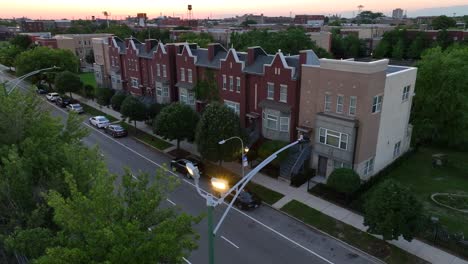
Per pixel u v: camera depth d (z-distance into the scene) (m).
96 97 59.31
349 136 28.20
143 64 52.34
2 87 23.64
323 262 20.38
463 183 30.17
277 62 32.72
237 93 37.97
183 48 44.38
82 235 11.74
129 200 13.20
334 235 22.84
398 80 30.80
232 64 37.41
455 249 20.97
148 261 10.77
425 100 37.62
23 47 104.25
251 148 35.34
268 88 34.38
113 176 13.53
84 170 15.78
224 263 20.25
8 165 15.05
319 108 30.36
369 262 20.34
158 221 12.92
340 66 28.00
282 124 33.72
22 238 12.38
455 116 37.22
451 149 38.50
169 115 34.94
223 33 118.38
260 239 22.62
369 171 30.92
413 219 19.75
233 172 32.62
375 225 20.47
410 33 105.31
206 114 31.03
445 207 26.27
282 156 30.84
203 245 21.95
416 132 38.00
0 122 19.62
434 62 37.09
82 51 102.75
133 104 42.94
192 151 37.97
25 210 15.36
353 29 138.88
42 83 74.56
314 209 25.86
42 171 16.67
